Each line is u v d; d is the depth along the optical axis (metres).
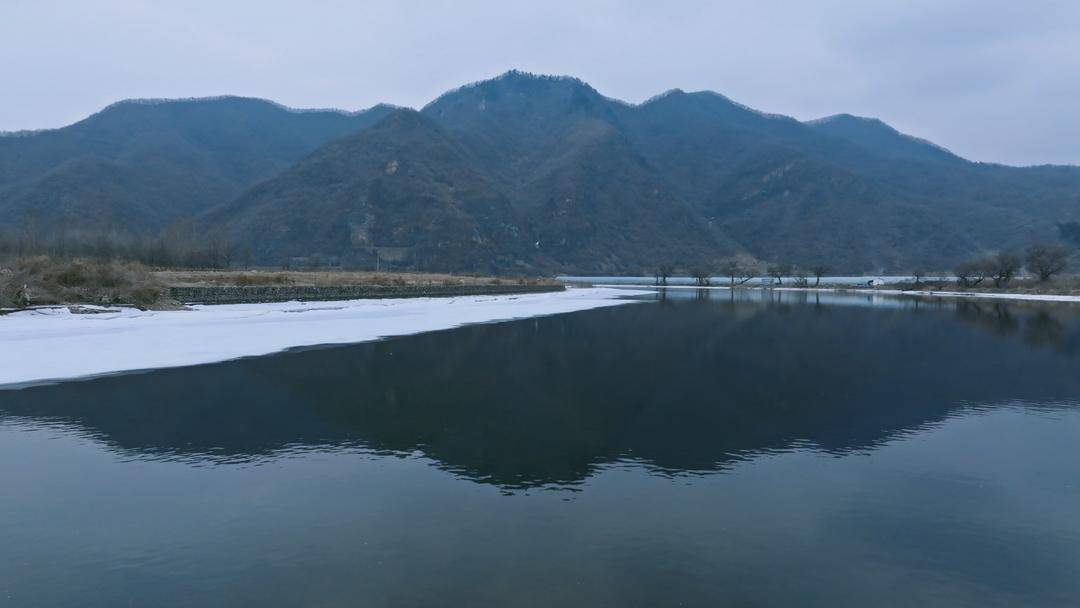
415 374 23.06
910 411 17.84
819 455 13.62
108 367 23.47
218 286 49.59
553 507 10.64
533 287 101.00
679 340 34.66
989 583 8.13
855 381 22.42
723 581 8.11
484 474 12.34
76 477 12.05
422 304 63.38
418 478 12.09
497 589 7.84
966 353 29.64
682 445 14.35
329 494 11.20
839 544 9.25
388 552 8.90
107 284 43.97
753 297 90.81
